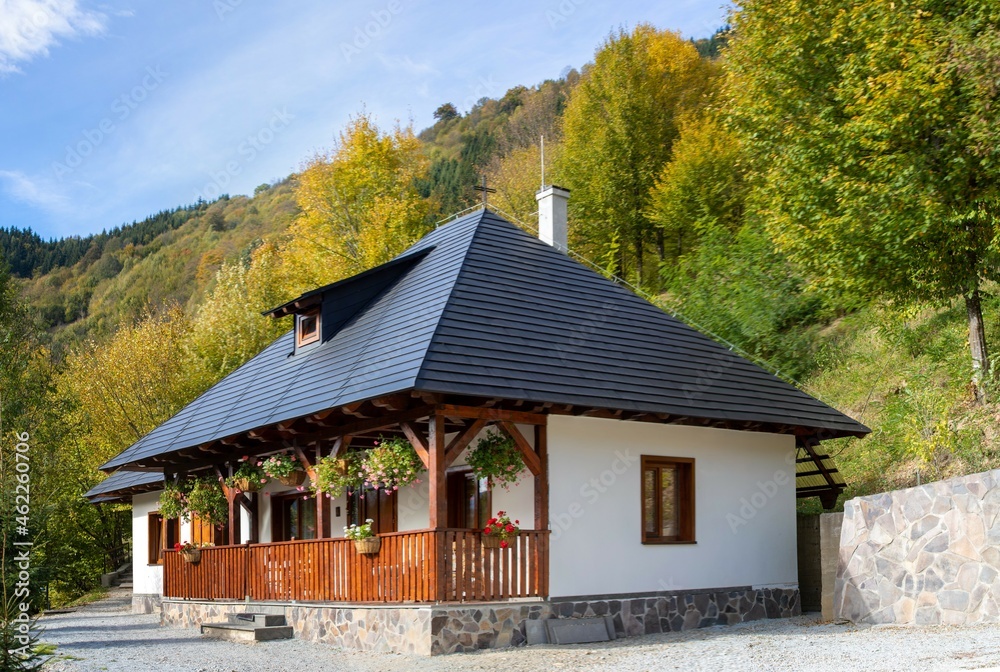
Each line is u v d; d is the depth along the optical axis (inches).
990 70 598.9
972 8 633.6
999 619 424.5
